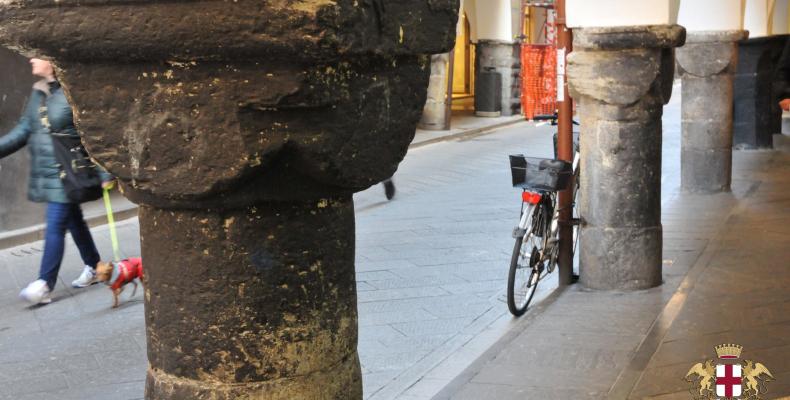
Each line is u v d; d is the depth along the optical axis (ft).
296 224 7.11
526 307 19.77
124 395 15.72
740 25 32.89
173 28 6.04
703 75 33.09
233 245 6.95
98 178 21.74
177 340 7.23
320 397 7.42
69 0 6.23
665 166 42.78
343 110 6.54
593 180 20.33
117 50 6.28
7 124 29.22
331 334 7.50
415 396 15.05
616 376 14.64
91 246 22.76
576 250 25.61
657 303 18.98
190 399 7.20
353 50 6.16
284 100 6.22
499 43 69.51
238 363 7.11
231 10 5.92
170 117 6.48
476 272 23.44
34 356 17.84
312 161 6.57
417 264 24.38
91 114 6.68
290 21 5.86
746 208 30.07
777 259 22.33
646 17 18.98
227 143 6.41
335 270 7.48
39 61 20.95
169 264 7.14
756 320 17.28
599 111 19.97
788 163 41.32
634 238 20.10
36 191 21.54
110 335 19.07
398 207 33.30
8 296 22.48
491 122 65.82
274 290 7.10
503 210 32.12
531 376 14.87
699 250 23.91
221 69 6.27
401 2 6.70
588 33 19.40
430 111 59.11
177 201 6.82
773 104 53.26
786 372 14.35
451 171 42.78
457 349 17.49
